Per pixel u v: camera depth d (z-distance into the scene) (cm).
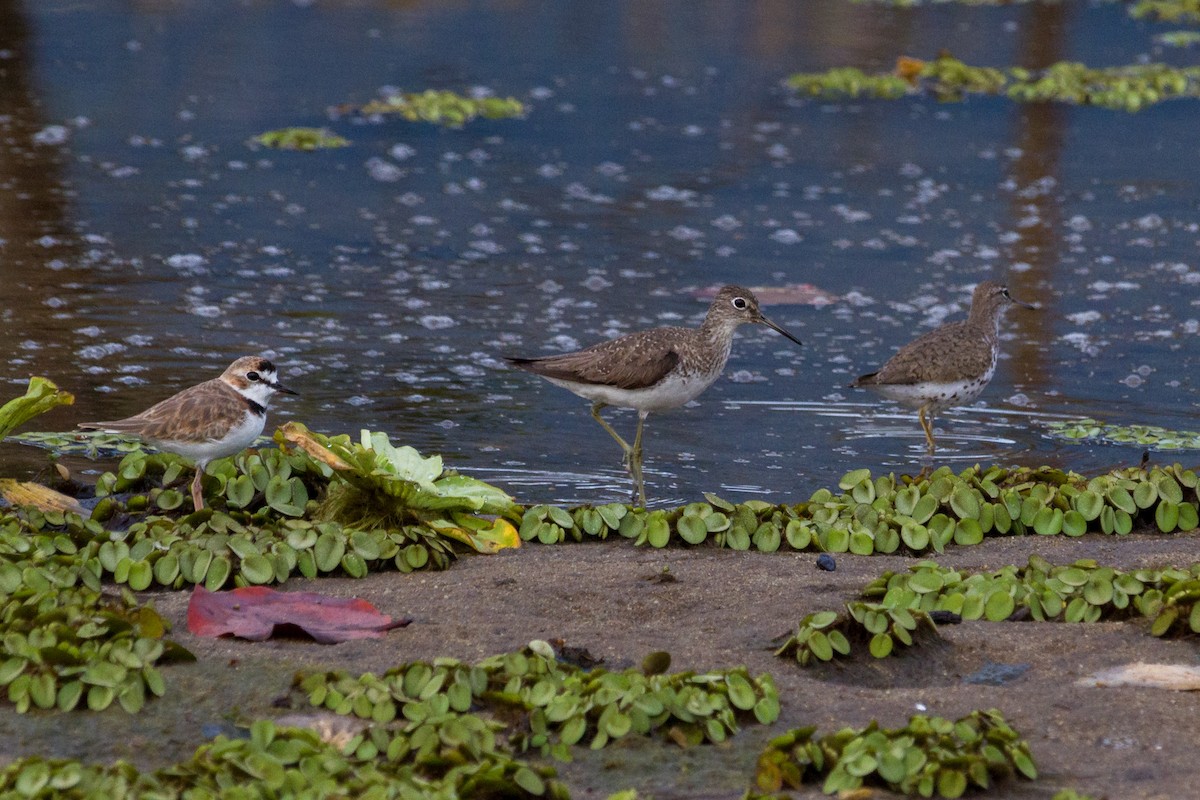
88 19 3225
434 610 839
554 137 2497
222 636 781
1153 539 1023
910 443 1334
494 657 729
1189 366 1559
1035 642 800
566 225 2055
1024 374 1534
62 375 1394
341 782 618
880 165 2377
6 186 2072
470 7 3544
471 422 1353
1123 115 2720
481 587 884
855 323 1706
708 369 1280
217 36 3131
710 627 820
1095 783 636
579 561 957
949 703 713
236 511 1004
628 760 657
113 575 885
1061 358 1585
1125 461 1261
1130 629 817
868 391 1498
